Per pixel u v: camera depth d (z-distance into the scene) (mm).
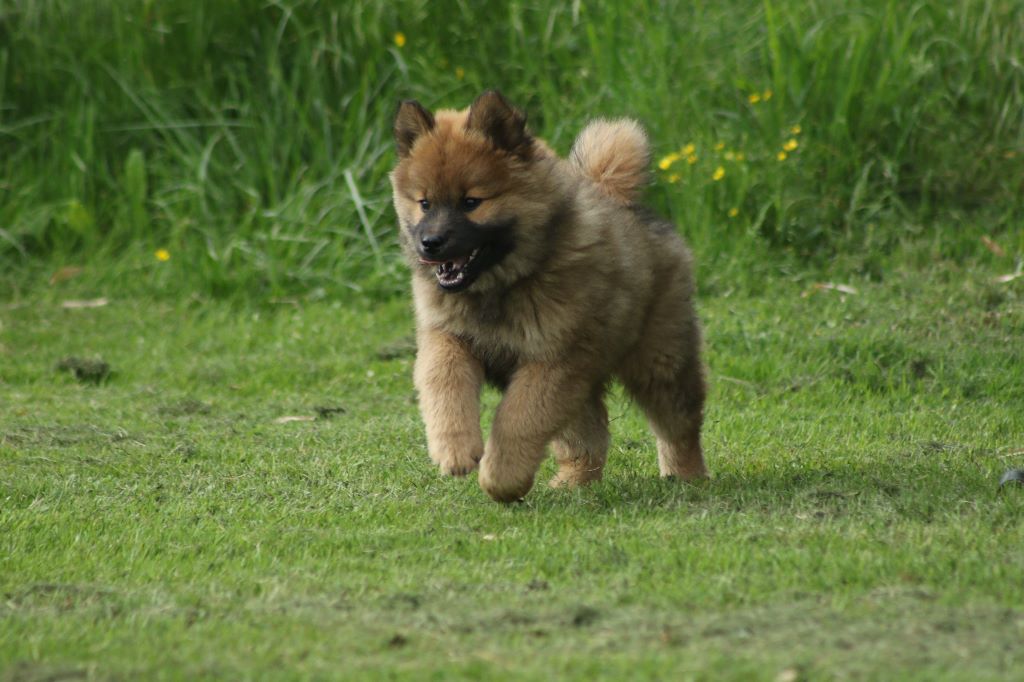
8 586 6770
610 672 5184
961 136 16781
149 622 6059
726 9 18594
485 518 8172
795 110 16828
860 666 5172
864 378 12703
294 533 7867
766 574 6641
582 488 9000
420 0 18766
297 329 15320
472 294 8523
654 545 7289
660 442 9781
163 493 9148
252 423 11727
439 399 8359
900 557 6805
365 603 6320
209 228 17484
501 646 5598
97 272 17062
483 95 8453
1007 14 17484
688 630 5723
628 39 17891
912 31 17453
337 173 17719
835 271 15453
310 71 18312
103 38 18766
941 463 9508
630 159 9406
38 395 12906
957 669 5133
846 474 9086
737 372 13039
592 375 8531
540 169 8477
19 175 18156
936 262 15328
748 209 16297
